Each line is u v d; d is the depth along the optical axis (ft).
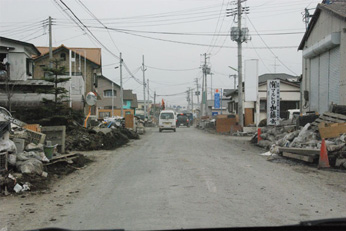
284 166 35.40
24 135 33.42
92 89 122.62
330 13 55.88
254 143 62.90
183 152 48.83
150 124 188.24
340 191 23.63
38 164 28.76
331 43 53.62
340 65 52.60
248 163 37.58
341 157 33.60
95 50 133.49
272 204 20.08
